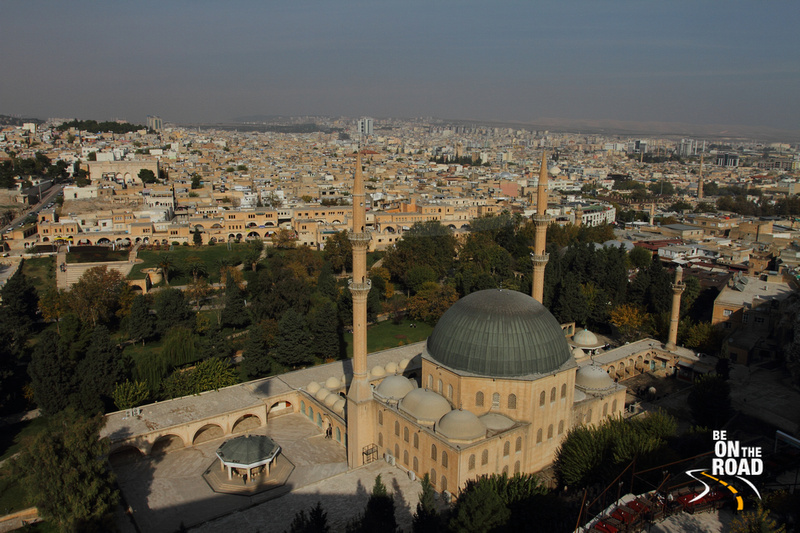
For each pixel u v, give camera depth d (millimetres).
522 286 188500
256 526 86375
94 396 120438
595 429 100125
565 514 82562
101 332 127938
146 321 172250
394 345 173625
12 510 94688
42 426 127062
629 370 145625
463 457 86062
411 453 96250
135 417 113938
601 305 175000
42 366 119938
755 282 183500
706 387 113312
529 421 94375
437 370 100062
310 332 166375
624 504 74688
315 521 74812
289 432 117938
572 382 99625
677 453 92688
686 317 162750
